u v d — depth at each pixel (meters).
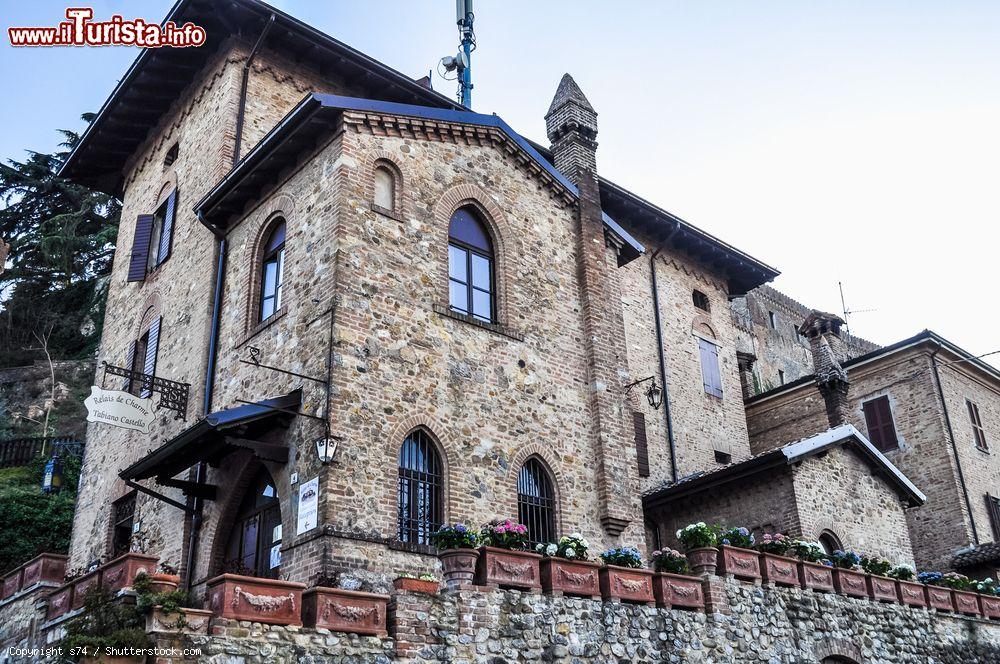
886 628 17.75
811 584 16.70
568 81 21.98
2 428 33.56
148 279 22.06
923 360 27.59
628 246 21.41
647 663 13.41
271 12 20.12
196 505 16.58
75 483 29.22
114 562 11.35
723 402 27.58
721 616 14.78
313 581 12.95
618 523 17.30
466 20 28.84
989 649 19.97
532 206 18.95
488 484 15.65
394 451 14.48
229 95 20.20
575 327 18.75
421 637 11.20
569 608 12.86
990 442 28.95
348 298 14.84
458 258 17.28
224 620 9.87
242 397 16.58
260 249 17.78
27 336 39.53
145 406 17.25
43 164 42.69
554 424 17.27
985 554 24.58
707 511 20.62
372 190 16.03
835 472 20.64
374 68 21.62
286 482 14.40
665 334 26.31
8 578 17.34
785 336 47.06
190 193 21.02
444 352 15.91
